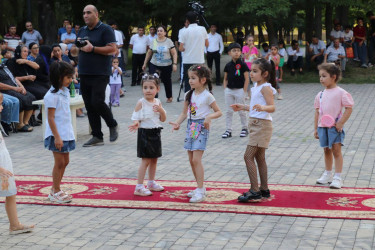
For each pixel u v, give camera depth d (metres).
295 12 22.48
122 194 6.41
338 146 6.42
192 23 13.07
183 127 11.07
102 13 26.22
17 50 11.65
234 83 9.71
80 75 9.22
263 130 5.94
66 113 5.94
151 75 6.28
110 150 8.98
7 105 10.27
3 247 4.78
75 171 7.58
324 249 4.59
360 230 5.04
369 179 6.85
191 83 6.11
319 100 6.57
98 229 5.23
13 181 4.97
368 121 11.27
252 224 5.28
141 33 19.02
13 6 24.20
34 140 9.99
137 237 4.99
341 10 24.48
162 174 7.34
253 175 5.98
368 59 23.75
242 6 18.86
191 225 5.29
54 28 25.58
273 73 6.11
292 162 7.86
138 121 6.27
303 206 5.79
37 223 5.43
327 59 21.12
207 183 6.81
